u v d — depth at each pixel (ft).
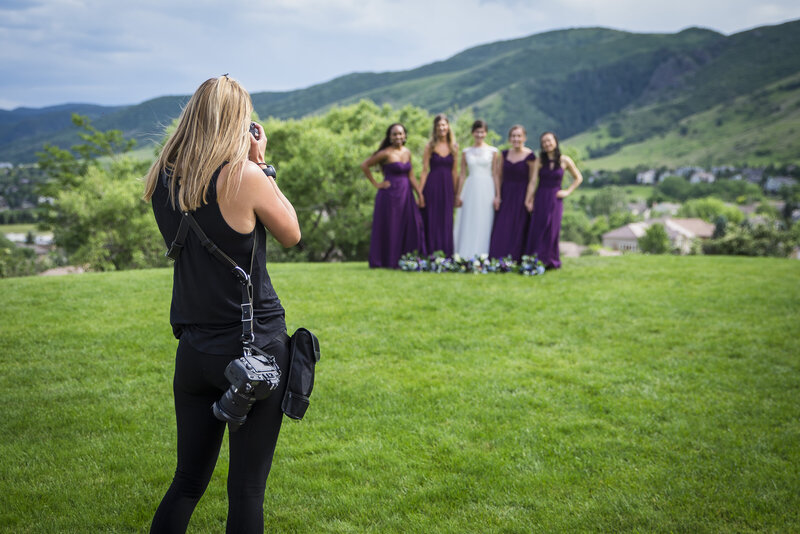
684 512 9.93
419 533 9.29
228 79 6.59
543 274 32.99
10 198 451.12
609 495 10.50
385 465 11.68
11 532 9.09
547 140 32.96
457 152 35.37
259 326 6.60
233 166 6.29
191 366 6.60
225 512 9.75
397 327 21.89
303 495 10.43
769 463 11.87
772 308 25.41
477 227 34.55
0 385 15.81
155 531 6.57
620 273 33.99
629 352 19.40
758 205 583.99
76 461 11.58
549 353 19.17
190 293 6.56
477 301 26.05
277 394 6.66
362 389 15.79
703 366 18.07
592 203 630.74
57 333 20.57
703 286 30.19
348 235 106.42
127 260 118.83
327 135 105.70
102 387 15.70
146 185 6.69
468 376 16.92
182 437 6.88
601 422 13.88
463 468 11.55
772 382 16.72
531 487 10.83
